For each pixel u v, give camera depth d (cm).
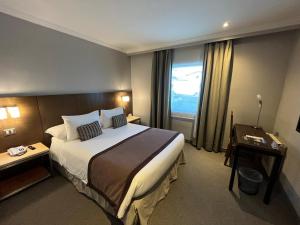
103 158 171
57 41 246
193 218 159
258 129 247
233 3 175
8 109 192
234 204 178
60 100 254
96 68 321
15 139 206
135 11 195
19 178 212
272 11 192
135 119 386
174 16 209
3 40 190
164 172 175
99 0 170
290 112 211
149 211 158
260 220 158
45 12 198
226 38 266
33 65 221
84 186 186
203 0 170
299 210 161
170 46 328
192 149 331
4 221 154
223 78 284
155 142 218
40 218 158
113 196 146
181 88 356
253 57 263
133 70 417
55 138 228
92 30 262
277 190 202
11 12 191
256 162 272
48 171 230
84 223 153
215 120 303
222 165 264
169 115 375
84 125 234
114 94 366
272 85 257
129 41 321
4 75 195
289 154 200
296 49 217
